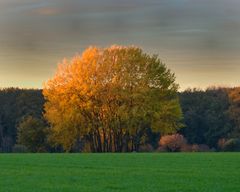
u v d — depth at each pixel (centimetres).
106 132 9325
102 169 4353
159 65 9050
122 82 8944
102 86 9044
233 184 3269
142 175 3850
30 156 6153
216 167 4472
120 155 6300
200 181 3441
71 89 9069
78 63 9150
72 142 9325
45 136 10406
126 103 9000
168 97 9012
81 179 3609
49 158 5728
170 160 5300
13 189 3097
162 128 8944
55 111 9162
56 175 3875
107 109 9169
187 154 6419
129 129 8994
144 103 8862
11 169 4397
